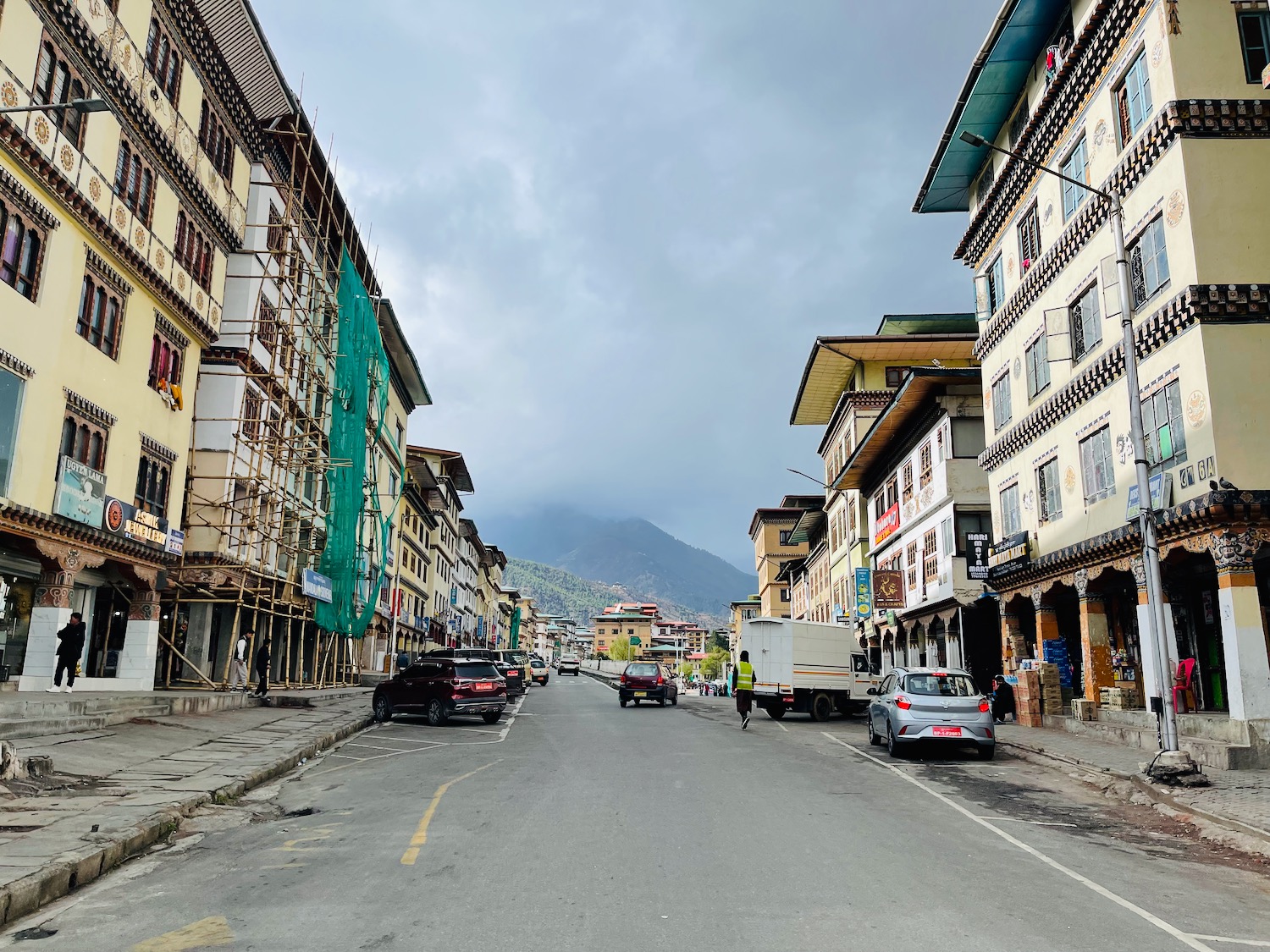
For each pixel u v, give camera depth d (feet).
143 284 74.69
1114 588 76.33
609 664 358.23
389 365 155.74
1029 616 93.76
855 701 95.09
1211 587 66.49
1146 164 58.80
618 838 29.27
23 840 25.96
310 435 103.91
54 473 62.23
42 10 58.54
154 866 25.76
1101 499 66.44
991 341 90.33
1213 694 65.67
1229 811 34.88
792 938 19.16
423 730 72.38
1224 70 55.88
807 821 32.96
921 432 111.65
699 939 18.98
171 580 84.38
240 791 38.81
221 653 93.81
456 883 23.43
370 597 127.65
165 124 75.92
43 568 63.52
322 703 89.61
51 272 61.87
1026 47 75.31
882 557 136.26
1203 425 52.65
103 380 69.00
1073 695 78.18
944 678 57.16
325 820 33.14
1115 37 62.44
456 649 119.75
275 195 100.58
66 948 18.56
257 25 83.05
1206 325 53.21
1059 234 73.15
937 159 90.74
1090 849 29.58
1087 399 68.44
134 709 61.16
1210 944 19.53
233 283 93.50
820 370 148.36
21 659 64.90
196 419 89.66
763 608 289.74
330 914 20.77
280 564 100.27
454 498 252.01
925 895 22.79
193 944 18.67
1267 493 49.96
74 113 63.26
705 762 50.67
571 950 18.25
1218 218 54.13
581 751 56.29
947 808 36.99
